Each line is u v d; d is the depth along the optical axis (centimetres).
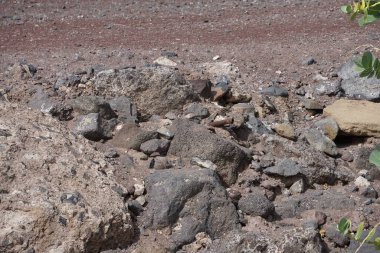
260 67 800
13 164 499
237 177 591
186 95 663
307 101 725
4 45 873
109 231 482
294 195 595
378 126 678
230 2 1124
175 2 1126
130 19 1020
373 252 503
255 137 647
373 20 318
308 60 812
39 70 750
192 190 528
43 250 461
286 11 1060
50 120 575
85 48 855
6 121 544
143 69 668
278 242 484
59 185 498
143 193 537
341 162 648
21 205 470
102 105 626
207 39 909
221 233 523
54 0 1138
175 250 501
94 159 550
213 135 593
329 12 1044
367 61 332
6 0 1130
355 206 584
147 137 600
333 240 530
